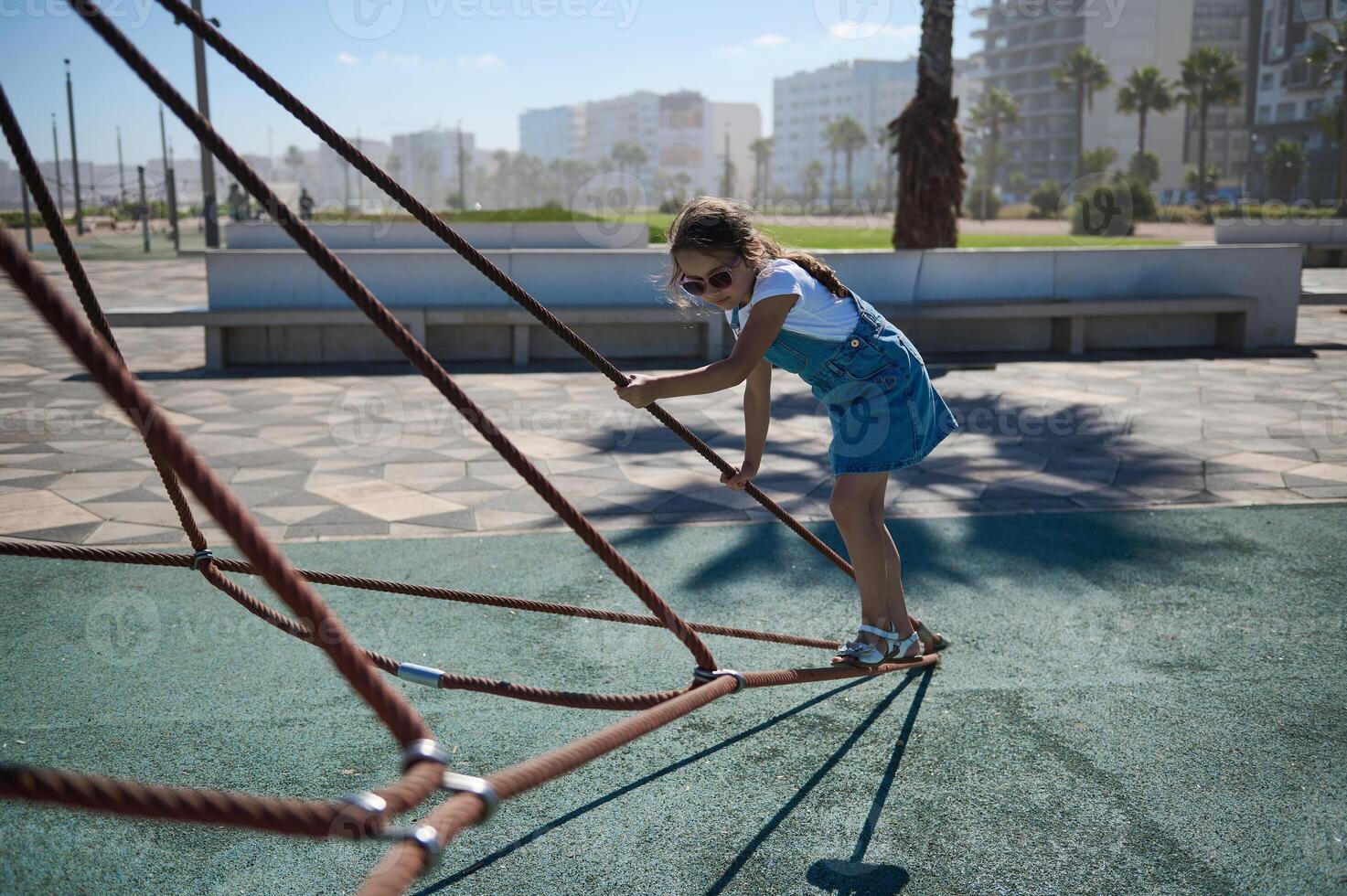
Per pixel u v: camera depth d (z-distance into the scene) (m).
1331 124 59.72
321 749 2.71
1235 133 110.31
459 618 3.67
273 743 2.74
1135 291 11.16
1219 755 2.69
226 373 9.71
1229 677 3.18
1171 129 109.50
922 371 2.75
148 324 9.85
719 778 2.60
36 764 2.60
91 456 6.20
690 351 10.88
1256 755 2.69
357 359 10.38
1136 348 11.34
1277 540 4.55
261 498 5.31
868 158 161.25
